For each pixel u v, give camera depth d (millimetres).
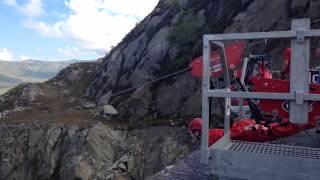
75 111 32594
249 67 8164
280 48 21000
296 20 3986
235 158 4277
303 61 4004
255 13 26172
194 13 31641
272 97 4094
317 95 3930
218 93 4297
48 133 26891
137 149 24062
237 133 6117
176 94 27328
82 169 23609
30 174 25938
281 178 4086
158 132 24359
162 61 31000
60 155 25516
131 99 29891
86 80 42906
